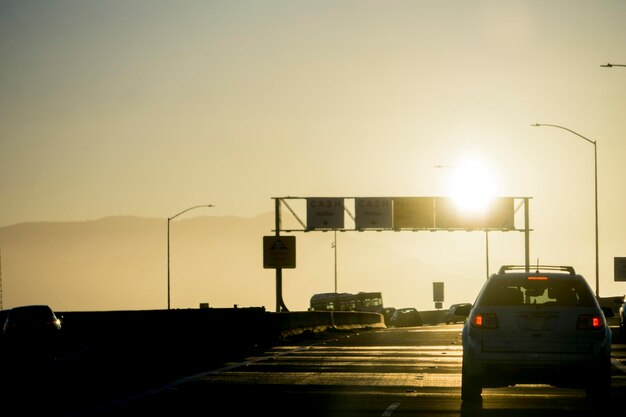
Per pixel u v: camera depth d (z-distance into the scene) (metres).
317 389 30.94
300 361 42.06
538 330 26.08
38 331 62.94
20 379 26.84
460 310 29.58
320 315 77.38
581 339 25.92
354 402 27.66
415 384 32.31
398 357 43.72
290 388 31.27
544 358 25.92
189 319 47.03
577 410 25.88
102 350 33.78
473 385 26.70
